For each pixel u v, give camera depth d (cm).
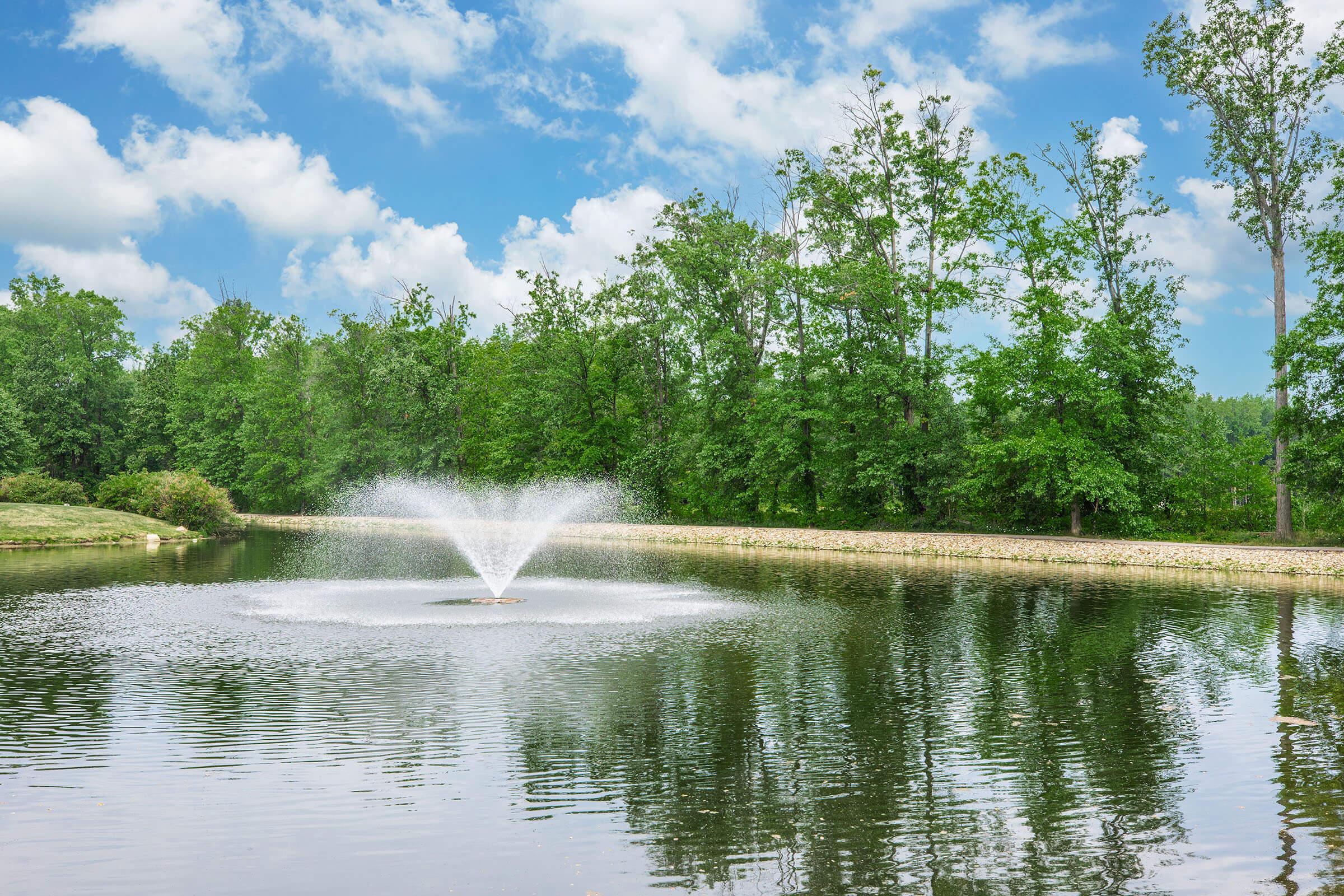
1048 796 852
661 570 3091
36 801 828
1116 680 1345
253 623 1861
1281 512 3516
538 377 6069
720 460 4781
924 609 2094
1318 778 905
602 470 5753
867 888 660
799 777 903
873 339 4453
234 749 991
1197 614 2012
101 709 1155
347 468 6881
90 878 668
